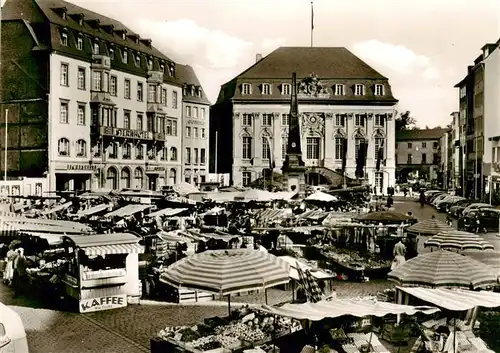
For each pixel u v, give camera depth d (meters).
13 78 59.78
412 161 136.25
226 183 93.62
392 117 93.88
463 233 20.33
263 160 94.19
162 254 25.62
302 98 94.12
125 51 70.12
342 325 13.80
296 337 13.81
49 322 17.00
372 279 22.84
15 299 19.97
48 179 57.16
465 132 79.75
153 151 74.81
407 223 28.56
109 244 18.75
